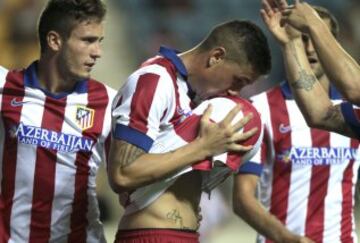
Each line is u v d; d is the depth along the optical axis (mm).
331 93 21016
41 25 18172
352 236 21516
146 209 16594
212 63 16719
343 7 52906
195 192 16938
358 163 21453
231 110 16375
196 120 16656
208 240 40281
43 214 18469
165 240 16453
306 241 19938
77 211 18641
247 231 44312
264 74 16844
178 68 16750
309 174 21281
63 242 18703
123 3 54688
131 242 16656
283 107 21391
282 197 21438
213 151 16219
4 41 50625
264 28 52844
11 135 18281
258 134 16938
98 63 52281
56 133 18312
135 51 53281
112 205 44156
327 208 21328
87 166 18547
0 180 18406
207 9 54500
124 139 16156
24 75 18484
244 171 21000
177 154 16109
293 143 21281
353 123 17109
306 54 19828
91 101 18594
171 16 54219
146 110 16219
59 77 18359
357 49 52000
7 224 18406
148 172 15977
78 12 17703
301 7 16594
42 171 18297
